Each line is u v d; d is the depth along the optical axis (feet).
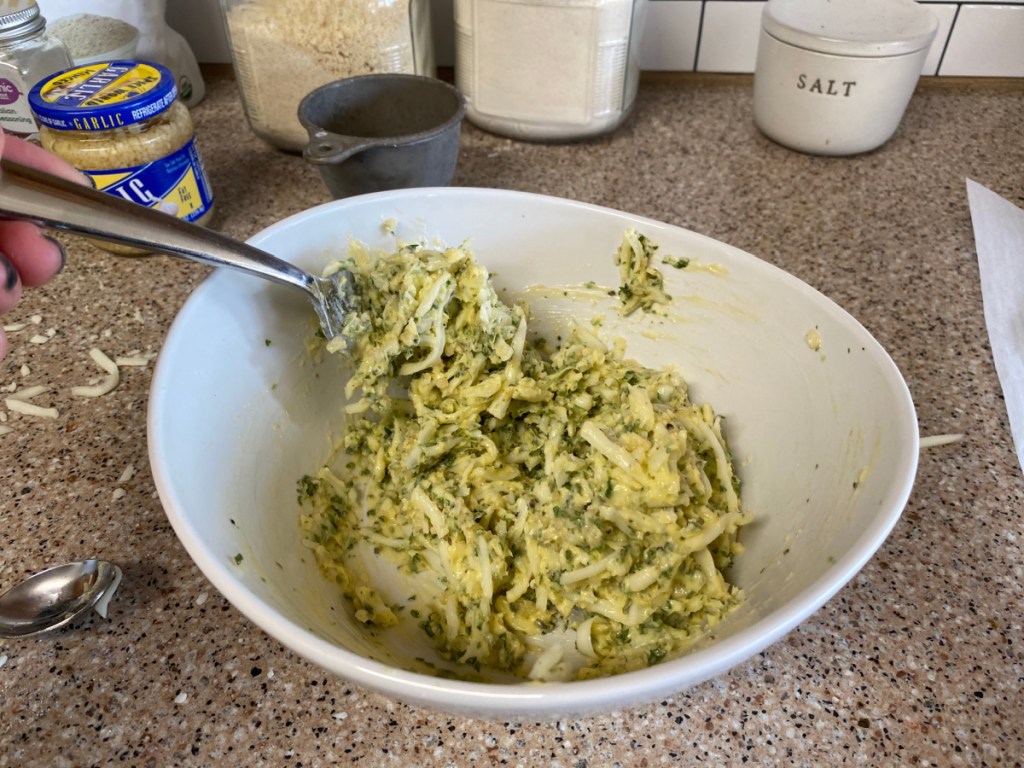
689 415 2.17
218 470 1.79
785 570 1.74
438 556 2.05
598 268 2.36
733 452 2.18
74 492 2.13
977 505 2.11
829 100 3.36
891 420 1.66
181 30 4.00
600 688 1.22
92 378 2.50
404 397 2.35
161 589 1.89
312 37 3.14
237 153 3.59
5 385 2.47
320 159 2.48
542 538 1.95
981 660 1.77
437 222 2.34
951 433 2.31
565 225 2.32
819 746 1.62
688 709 1.68
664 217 3.19
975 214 3.21
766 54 3.45
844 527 1.60
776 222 3.19
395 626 1.94
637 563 1.89
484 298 2.17
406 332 2.11
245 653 1.77
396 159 2.65
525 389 2.21
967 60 4.04
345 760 1.60
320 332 2.27
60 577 1.88
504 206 2.32
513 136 3.67
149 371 2.53
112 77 2.71
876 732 1.64
